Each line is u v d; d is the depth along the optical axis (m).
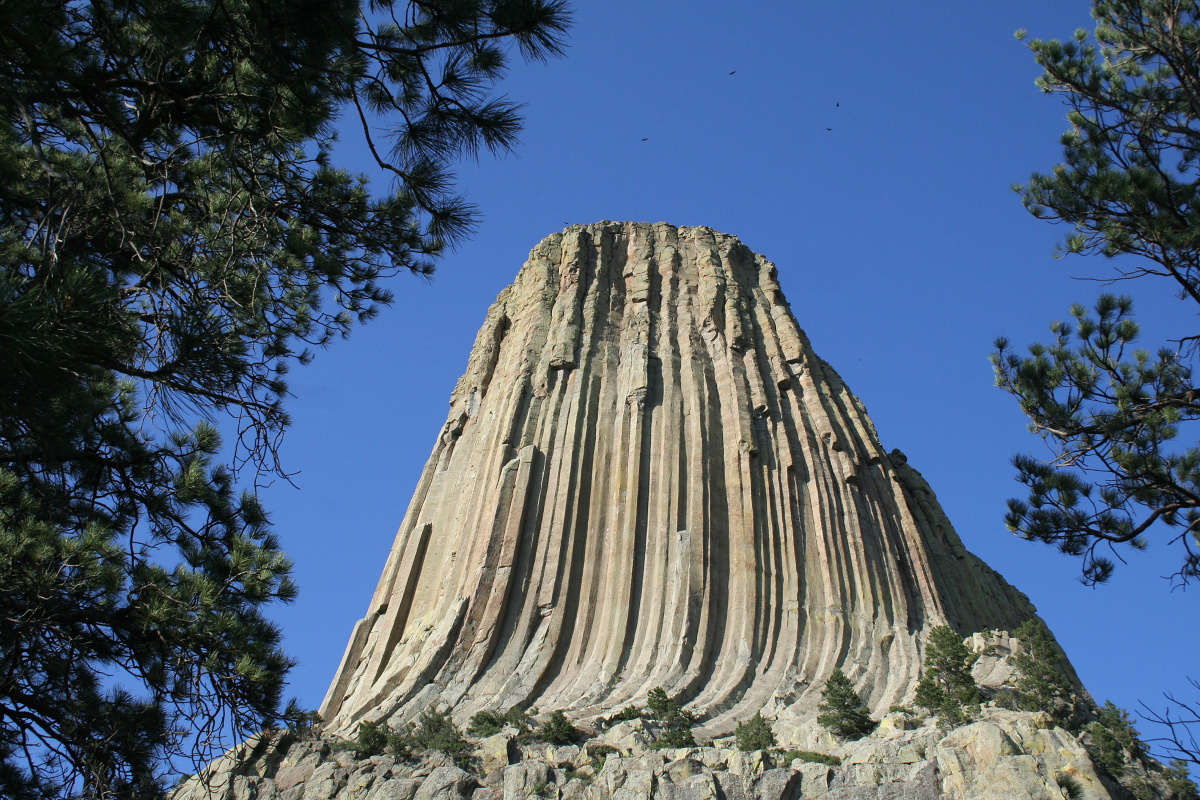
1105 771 33.06
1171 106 23.62
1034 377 21.72
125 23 14.16
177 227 16.19
